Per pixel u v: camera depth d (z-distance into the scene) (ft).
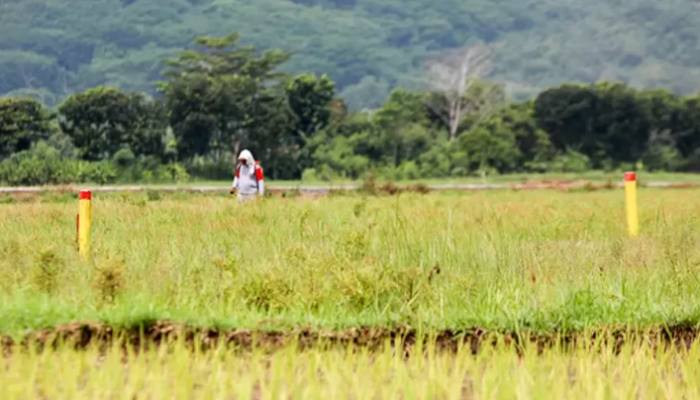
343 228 114.21
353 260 93.76
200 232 117.60
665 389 63.98
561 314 78.07
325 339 73.92
